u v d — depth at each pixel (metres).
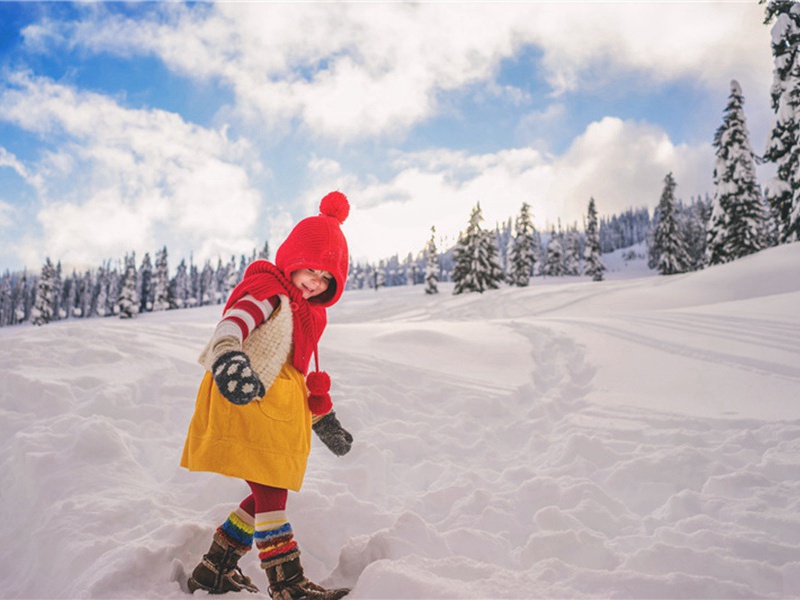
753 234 28.25
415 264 103.69
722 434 3.97
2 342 5.49
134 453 3.48
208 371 2.14
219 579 2.05
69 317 87.06
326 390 2.24
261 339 2.07
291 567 1.98
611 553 2.35
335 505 2.80
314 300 2.34
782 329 6.93
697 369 5.70
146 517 2.56
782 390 4.77
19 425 3.66
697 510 2.82
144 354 5.52
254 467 1.98
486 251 40.00
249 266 2.29
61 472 2.88
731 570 2.13
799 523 2.52
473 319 22.77
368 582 2.01
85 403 4.02
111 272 85.56
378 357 6.58
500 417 4.98
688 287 21.69
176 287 85.69
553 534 2.45
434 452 4.09
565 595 1.91
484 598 1.87
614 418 4.55
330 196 2.44
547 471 3.55
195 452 2.02
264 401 2.03
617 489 3.29
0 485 3.03
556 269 68.12
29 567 2.33
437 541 2.38
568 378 5.95
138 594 1.96
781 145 23.05
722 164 29.28
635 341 7.16
